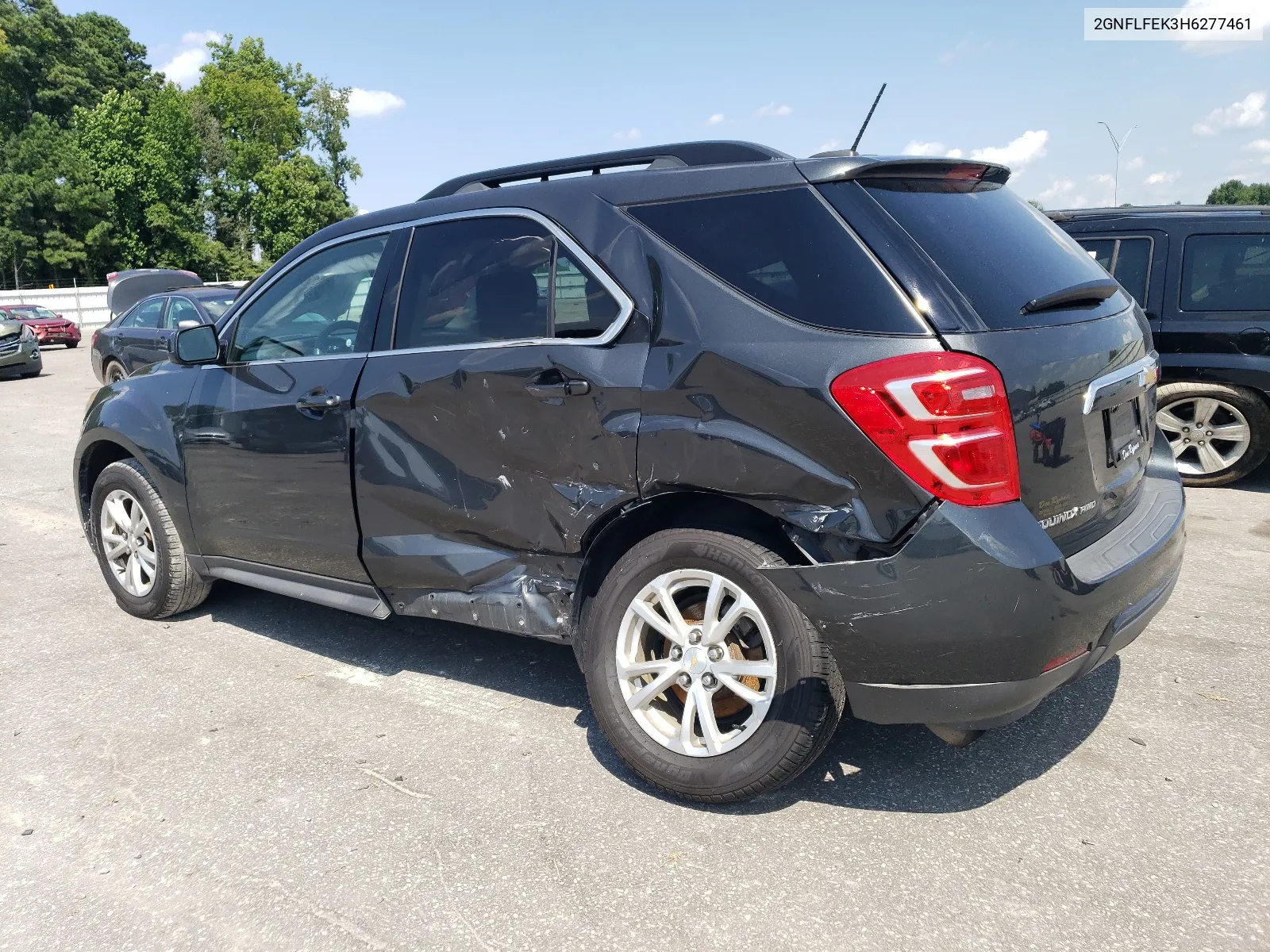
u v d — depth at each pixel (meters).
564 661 3.92
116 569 4.65
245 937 2.27
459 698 3.57
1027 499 2.39
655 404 2.67
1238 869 2.40
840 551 2.44
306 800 2.88
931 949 2.15
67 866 2.59
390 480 3.32
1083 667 2.51
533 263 3.03
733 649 2.71
